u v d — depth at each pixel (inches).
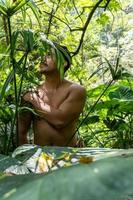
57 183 10.7
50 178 11.4
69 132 96.7
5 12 70.0
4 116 82.8
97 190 10.2
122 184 10.4
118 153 19.2
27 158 39.9
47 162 38.2
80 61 177.9
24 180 15.3
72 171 11.2
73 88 96.3
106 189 10.3
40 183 11.2
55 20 156.0
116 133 148.9
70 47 163.3
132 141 143.6
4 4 69.3
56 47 81.5
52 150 40.2
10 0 69.2
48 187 10.6
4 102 91.0
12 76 75.5
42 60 93.8
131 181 10.5
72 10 161.9
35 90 96.8
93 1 155.3
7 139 84.1
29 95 95.7
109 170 10.9
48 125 95.5
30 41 72.7
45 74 95.7
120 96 141.3
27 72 92.2
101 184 10.4
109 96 143.3
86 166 11.5
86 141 139.5
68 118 95.6
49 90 96.7
